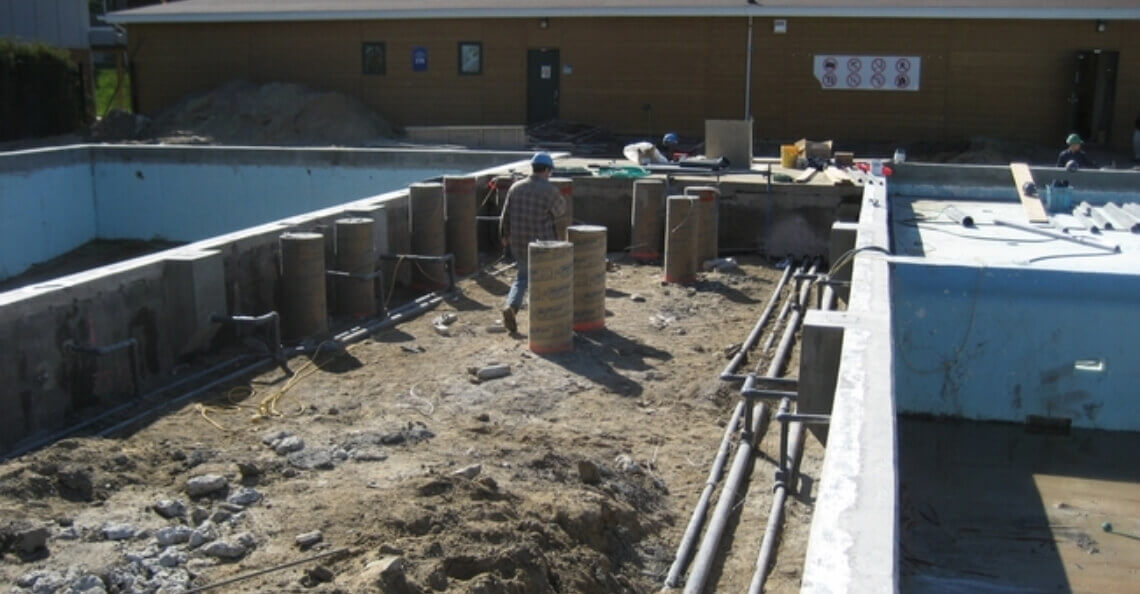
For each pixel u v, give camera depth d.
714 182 15.82
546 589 5.60
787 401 8.58
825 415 7.29
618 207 16.28
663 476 7.52
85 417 7.96
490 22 31.39
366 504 6.07
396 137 31.48
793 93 29.84
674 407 8.79
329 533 5.75
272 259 10.44
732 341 10.77
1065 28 28.08
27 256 18.86
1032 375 9.77
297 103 31.33
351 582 5.10
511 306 10.78
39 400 7.59
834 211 15.51
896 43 29.00
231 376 8.91
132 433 7.48
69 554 5.45
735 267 14.56
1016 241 12.77
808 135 29.97
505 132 29.30
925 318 9.88
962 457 9.44
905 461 9.34
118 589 5.20
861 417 5.22
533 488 6.75
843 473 4.52
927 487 8.88
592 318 10.90
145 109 34.53
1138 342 9.48
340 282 11.12
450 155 19.59
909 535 8.00
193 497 6.23
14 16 37.22
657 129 30.80
